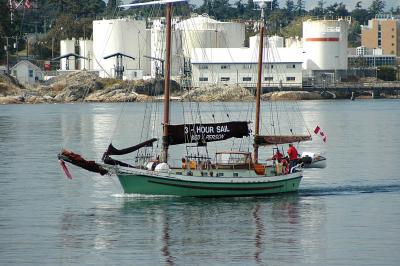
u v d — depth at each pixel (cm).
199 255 16325
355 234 17962
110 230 18425
